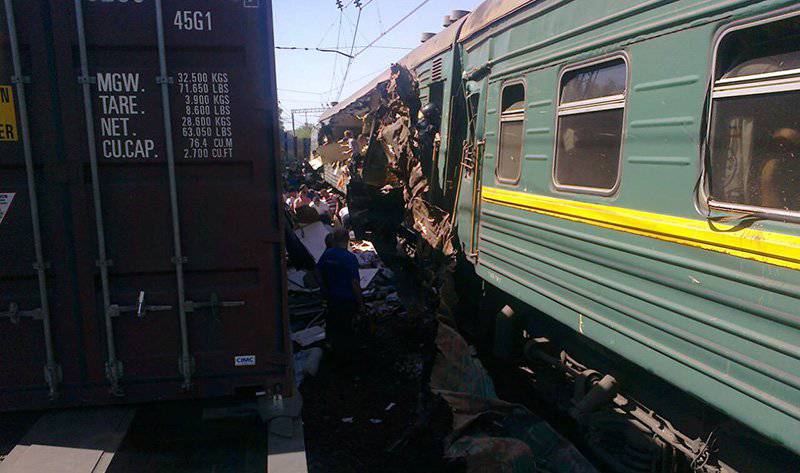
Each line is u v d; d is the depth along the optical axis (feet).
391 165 27.48
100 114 10.30
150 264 10.80
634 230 11.60
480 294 21.18
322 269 20.27
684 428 11.65
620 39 12.12
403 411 17.30
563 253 14.30
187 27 10.42
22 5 9.91
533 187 15.88
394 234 27.84
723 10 9.55
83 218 10.44
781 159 8.67
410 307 22.54
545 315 16.66
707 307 9.76
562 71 14.47
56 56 10.08
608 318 12.45
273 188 11.07
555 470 12.43
